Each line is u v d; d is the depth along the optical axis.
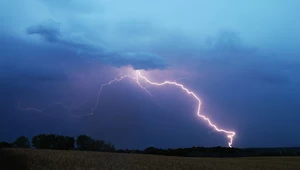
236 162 28.11
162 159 25.17
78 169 15.41
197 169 19.14
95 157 22.67
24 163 16.52
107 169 16.31
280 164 27.70
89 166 17.00
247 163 27.31
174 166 19.50
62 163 17.20
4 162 16.89
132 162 20.30
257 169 21.41
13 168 15.42
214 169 19.70
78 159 19.89
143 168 17.50
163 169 17.73
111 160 20.64
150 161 22.08
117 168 16.84
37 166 15.86
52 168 15.39
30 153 22.72
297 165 26.98
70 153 25.75
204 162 25.02
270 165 25.67
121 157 24.52
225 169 20.14
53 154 23.19
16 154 21.11
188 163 22.45
